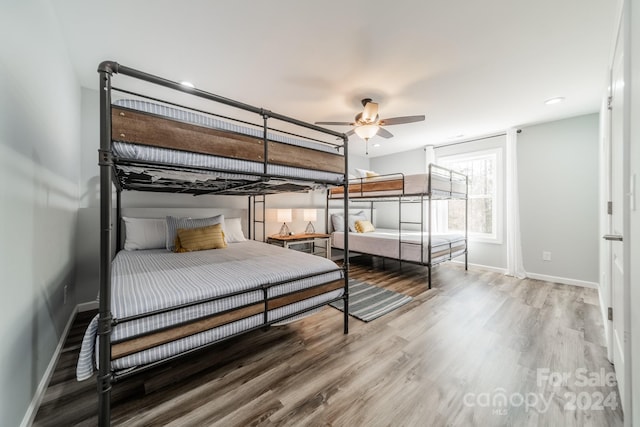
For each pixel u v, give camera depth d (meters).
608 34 1.73
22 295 1.15
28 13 1.22
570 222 3.39
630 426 1.12
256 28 1.69
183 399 1.33
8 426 1.01
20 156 1.14
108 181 1.04
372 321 2.28
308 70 2.20
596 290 3.14
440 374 1.55
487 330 2.11
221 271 1.69
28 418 1.17
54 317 1.65
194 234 2.68
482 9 1.53
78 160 2.42
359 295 2.95
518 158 3.80
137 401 1.31
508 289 3.17
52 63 1.56
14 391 1.06
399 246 3.66
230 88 2.51
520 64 2.11
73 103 2.17
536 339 1.96
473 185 4.49
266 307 1.55
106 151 1.03
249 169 1.54
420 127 3.75
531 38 1.79
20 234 1.13
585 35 1.75
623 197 1.23
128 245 2.70
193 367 1.60
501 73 2.25
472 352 1.78
